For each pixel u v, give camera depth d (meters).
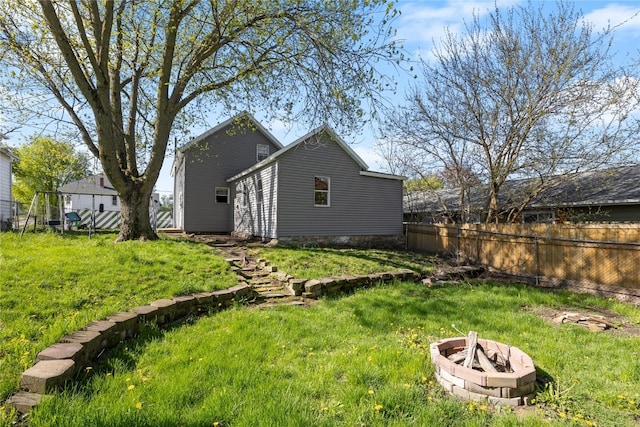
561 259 8.22
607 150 10.60
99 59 8.32
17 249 7.40
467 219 14.78
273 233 11.89
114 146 9.02
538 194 12.94
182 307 5.11
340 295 6.91
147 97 11.80
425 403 2.74
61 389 2.66
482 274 9.76
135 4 8.90
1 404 2.43
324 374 3.19
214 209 16.50
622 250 7.06
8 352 3.15
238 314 5.17
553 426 2.41
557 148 11.27
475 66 12.32
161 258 7.14
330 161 12.94
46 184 30.34
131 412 2.43
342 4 8.09
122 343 3.83
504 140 12.17
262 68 9.84
